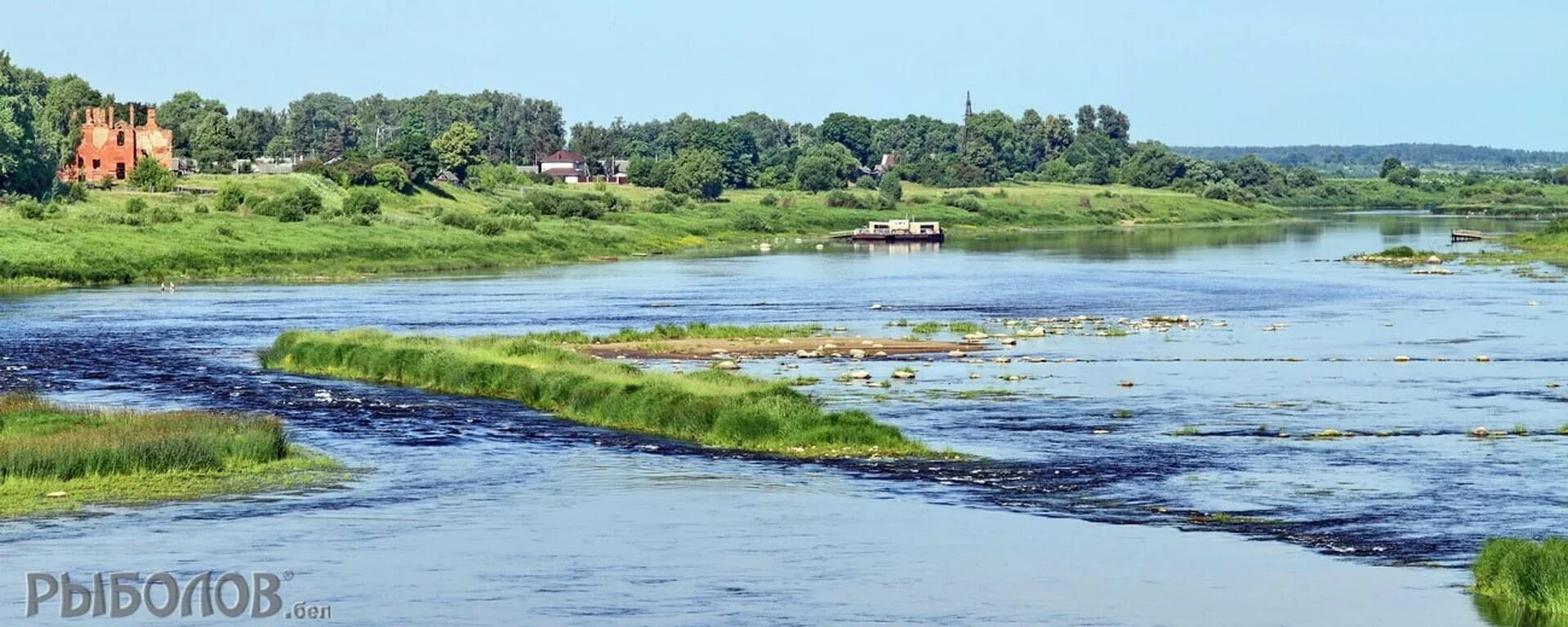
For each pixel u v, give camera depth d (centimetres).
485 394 11656
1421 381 12350
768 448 9394
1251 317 18038
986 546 7056
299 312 18775
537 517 7619
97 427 9094
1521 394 11562
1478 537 7138
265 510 7712
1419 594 6284
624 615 6003
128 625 5875
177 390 11894
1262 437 9750
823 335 16025
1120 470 8694
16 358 14012
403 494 8125
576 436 9894
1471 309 18875
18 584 6381
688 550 6975
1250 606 6138
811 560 6825
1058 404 11144
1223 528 7375
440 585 6394
